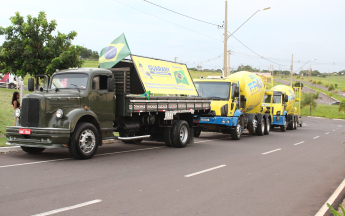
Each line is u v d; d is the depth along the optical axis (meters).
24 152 11.05
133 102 11.25
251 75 20.56
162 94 13.29
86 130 9.92
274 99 26.44
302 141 18.62
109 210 5.39
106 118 10.87
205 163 10.21
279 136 21.75
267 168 9.79
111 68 11.78
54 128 9.23
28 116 9.60
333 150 14.77
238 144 15.98
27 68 13.38
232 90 17.58
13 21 13.56
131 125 11.99
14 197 5.89
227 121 17.05
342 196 6.90
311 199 6.64
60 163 9.23
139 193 6.51
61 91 10.13
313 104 63.91
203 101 15.41
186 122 14.21
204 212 5.53
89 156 10.04
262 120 21.53
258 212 5.68
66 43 14.18
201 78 18.80
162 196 6.37
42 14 13.91
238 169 9.45
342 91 126.06
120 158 10.56
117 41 12.41
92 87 10.45
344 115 63.97
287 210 5.86
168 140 13.67
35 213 5.09
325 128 32.78
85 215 5.11
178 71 14.82
